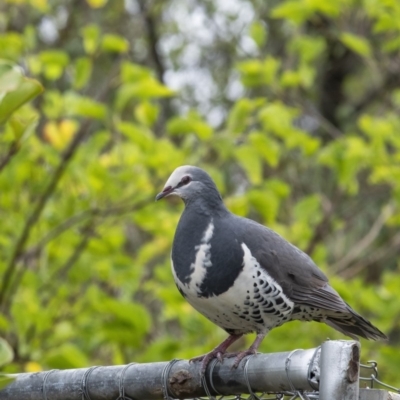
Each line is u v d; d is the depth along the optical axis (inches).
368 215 642.8
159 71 716.7
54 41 664.4
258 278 287.4
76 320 481.4
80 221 469.1
